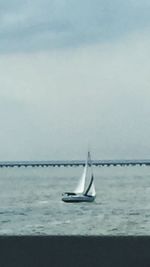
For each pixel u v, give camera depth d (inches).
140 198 4362.7
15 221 2915.8
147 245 293.1
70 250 297.4
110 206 3649.1
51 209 3481.8
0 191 5620.1
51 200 4153.5
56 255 297.3
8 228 2628.0
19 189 5974.4
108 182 7618.1
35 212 3331.7
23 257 298.2
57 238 300.4
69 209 3474.4
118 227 2596.0
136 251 293.1
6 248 300.7
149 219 2891.2
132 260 292.2
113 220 2876.5
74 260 295.9
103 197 4505.4
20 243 300.7
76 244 298.2
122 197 4500.5
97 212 3292.3
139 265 291.0
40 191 5546.3
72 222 2815.0
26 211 3417.8
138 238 295.6
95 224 2719.0
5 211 3457.2
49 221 2896.2
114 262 293.3
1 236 304.0
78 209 3469.5
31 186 6776.6
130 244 294.7
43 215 3154.5
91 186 3814.0
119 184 6889.8
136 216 3043.8
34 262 297.1
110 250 295.4
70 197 3782.0
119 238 296.8
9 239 302.2
